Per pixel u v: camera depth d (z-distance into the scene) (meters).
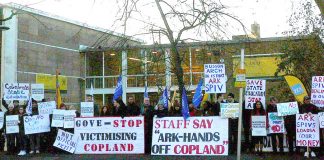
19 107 17.27
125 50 21.12
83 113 17.39
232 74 23.45
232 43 19.23
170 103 19.95
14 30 26.92
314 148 15.22
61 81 30.55
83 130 16.84
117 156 15.86
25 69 27.78
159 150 15.93
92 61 32.34
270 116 15.31
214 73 15.11
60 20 30.61
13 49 26.88
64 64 30.97
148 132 16.47
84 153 16.75
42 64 29.12
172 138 15.89
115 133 16.59
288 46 20.70
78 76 32.19
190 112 16.62
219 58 22.95
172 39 18.45
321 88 14.95
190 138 15.74
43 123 17.08
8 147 17.33
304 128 14.66
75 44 32.03
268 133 15.60
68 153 16.94
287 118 15.22
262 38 25.14
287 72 20.81
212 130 15.61
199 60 23.73
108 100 32.00
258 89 15.66
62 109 17.20
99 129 16.72
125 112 16.62
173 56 19.61
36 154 16.78
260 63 25.89
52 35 30.06
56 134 17.47
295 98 16.81
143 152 16.30
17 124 17.02
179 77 18.45
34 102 17.38
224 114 15.48
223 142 15.48
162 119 16.03
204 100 19.44
